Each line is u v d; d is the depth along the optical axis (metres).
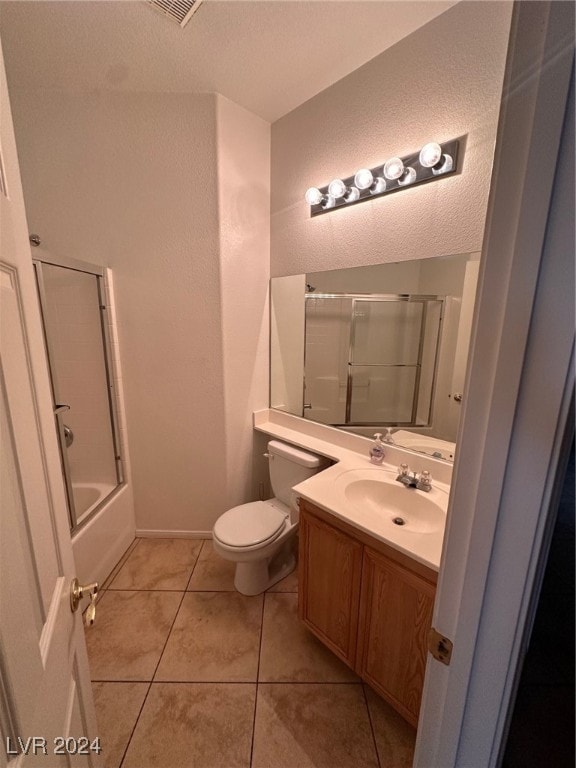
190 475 2.09
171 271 1.84
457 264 1.35
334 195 1.62
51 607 0.59
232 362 1.98
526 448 0.41
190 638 1.48
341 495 1.32
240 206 1.86
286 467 1.87
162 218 1.79
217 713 1.20
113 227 1.81
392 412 1.62
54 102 1.68
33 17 1.26
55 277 1.68
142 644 1.45
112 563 1.89
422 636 1.03
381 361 1.64
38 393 0.60
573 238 0.35
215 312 1.87
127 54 1.45
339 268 1.74
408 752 1.10
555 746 0.45
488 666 0.49
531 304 0.38
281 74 1.56
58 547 0.65
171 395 1.99
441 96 1.30
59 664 0.60
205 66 1.51
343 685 1.30
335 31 1.33
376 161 1.53
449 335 1.41
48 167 1.75
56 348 1.72
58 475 0.66
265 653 1.42
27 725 0.44
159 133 1.70
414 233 1.46
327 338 1.85
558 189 0.35
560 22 0.34
